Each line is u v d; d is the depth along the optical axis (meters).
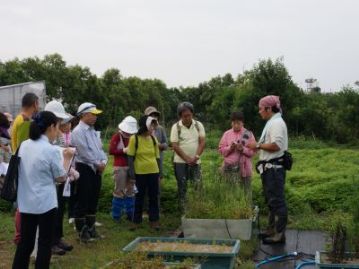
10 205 5.93
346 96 20.11
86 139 4.51
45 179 3.27
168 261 3.54
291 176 7.34
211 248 3.83
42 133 3.33
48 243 3.30
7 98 11.64
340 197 5.95
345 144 19.58
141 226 5.32
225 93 21.09
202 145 5.46
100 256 4.12
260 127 18.20
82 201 4.56
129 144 5.16
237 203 4.76
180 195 5.45
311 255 4.30
